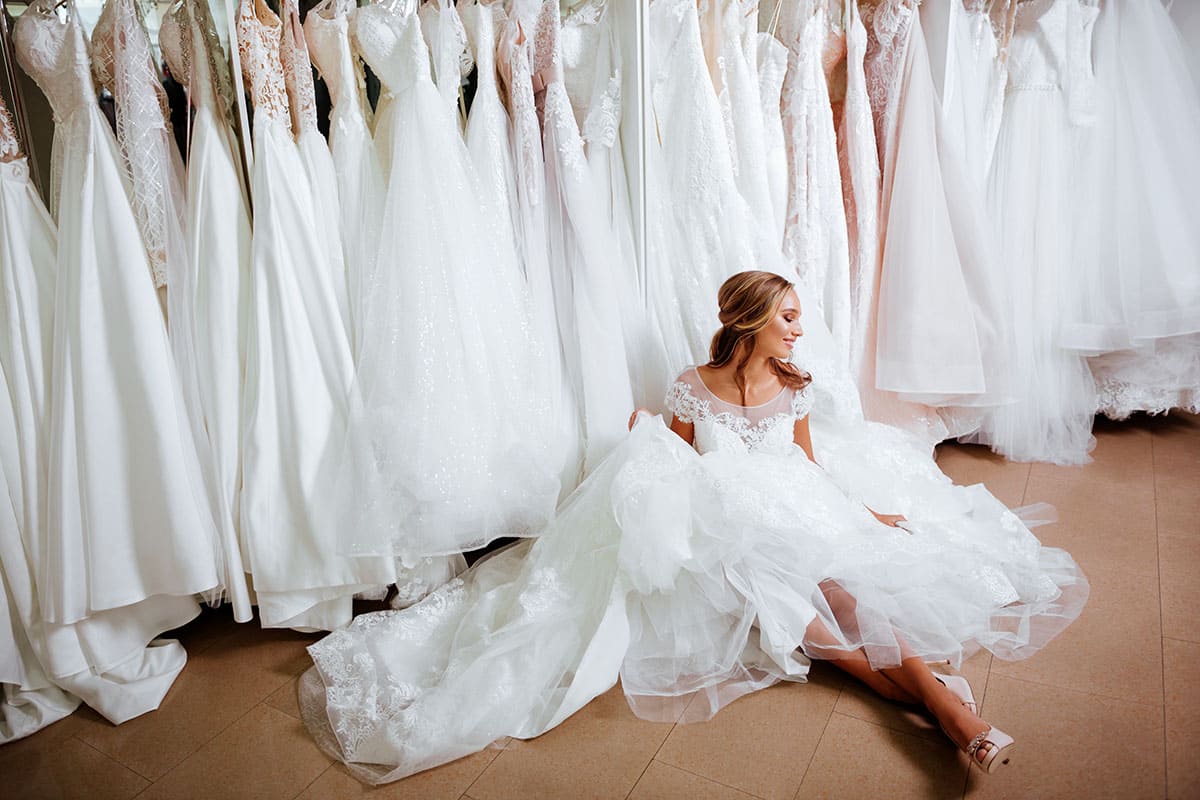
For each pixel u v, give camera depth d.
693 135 2.32
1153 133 2.97
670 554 1.73
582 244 2.19
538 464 2.06
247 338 1.92
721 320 2.04
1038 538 2.37
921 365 2.68
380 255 1.96
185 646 2.06
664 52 2.34
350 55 2.00
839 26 2.63
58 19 1.74
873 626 1.68
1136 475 2.78
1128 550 2.28
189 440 1.87
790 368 2.10
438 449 1.93
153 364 1.77
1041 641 1.86
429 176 1.96
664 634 1.81
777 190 2.56
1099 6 2.99
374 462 1.92
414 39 1.92
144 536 1.84
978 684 1.74
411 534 1.94
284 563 1.94
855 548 1.81
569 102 2.28
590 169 2.29
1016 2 2.80
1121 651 1.83
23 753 1.71
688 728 1.66
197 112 1.85
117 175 1.76
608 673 1.73
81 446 1.75
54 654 1.78
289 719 1.77
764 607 1.73
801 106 2.51
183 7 1.84
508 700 1.68
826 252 2.67
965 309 2.66
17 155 1.77
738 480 1.85
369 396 1.94
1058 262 2.96
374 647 1.87
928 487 2.26
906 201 2.67
